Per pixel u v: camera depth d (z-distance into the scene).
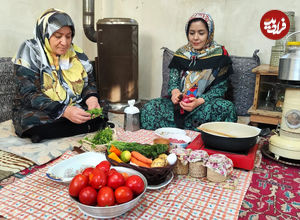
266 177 1.59
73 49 2.35
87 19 3.15
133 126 2.27
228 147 1.60
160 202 1.29
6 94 2.41
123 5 3.59
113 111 3.09
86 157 1.62
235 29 3.08
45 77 2.06
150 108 2.45
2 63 2.35
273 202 1.34
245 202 1.34
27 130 1.98
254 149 1.70
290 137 1.74
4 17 2.49
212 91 2.39
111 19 2.94
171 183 1.47
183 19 3.33
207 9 3.17
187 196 1.34
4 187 1.41
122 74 3.10
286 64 1.64
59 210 1.22
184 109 2.25
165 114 2.41
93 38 3.23
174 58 2.65
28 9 2.69
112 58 3.05
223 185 1.44
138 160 1.43
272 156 1.85
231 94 2.92
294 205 1.32
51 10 2.10
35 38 2.07
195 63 2.51
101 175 1.16
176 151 1.56
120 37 2.98
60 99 2.11
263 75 2.60
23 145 1.93
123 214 1.20
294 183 1.53
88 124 2.21
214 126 1.83
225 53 2.46
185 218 1.17
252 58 2.85
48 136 2.04
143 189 1.19
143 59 3.67
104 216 1.10
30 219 1.15
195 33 2.42
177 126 2.38
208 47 2.53
